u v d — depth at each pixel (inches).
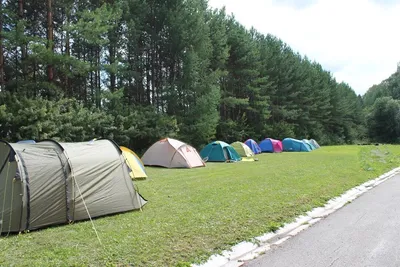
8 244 169.2
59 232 189.8
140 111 724.7
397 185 364.8
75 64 586.6
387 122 1855.3
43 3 645.3
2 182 199.0
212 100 816.3
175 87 794.2
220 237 176.9
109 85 757.3
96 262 143.0
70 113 565.6
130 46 740.7
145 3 759.7
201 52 827.4
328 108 1715.1
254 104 1178.6
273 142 978.1
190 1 816.3
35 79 613.6
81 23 592.4
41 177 204.4
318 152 952.9
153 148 578.9
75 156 228.1
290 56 1491.1
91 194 223.1
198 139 829.8
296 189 314.8
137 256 149.5
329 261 148.0
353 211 244.7
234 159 674.8
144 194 301.9
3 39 532.7
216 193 299.9
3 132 510.3
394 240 176.4
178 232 183.5
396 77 2423.7
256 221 207.8
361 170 474.0
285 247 167.3
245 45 1104.2
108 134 649.0
